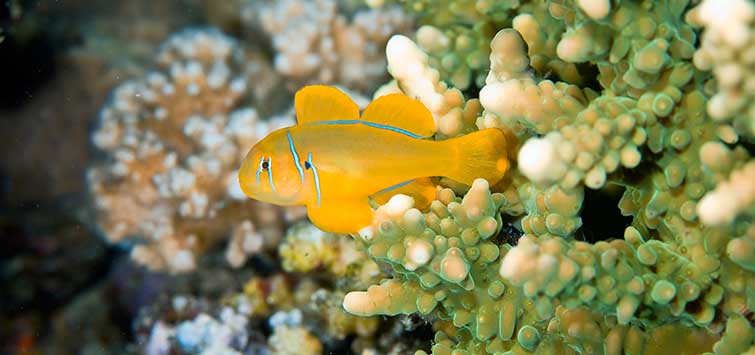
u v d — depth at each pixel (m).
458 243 0.22
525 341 0.22
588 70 0.24
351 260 0.28
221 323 0.29
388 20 0.33
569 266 0.21
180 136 0.32
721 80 0.20
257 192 0.23
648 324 0.22
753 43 0.19
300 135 0.22
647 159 0.22
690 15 0.21
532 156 0.20
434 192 0.23
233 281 0.30
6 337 0.32
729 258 0.21
